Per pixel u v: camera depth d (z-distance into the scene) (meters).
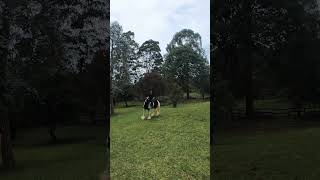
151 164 7.32
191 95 29.81
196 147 9.14
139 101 26.64
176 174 6.56
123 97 26.36
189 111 17.25
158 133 11.66
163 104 23.42
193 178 6.31
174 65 30.78
